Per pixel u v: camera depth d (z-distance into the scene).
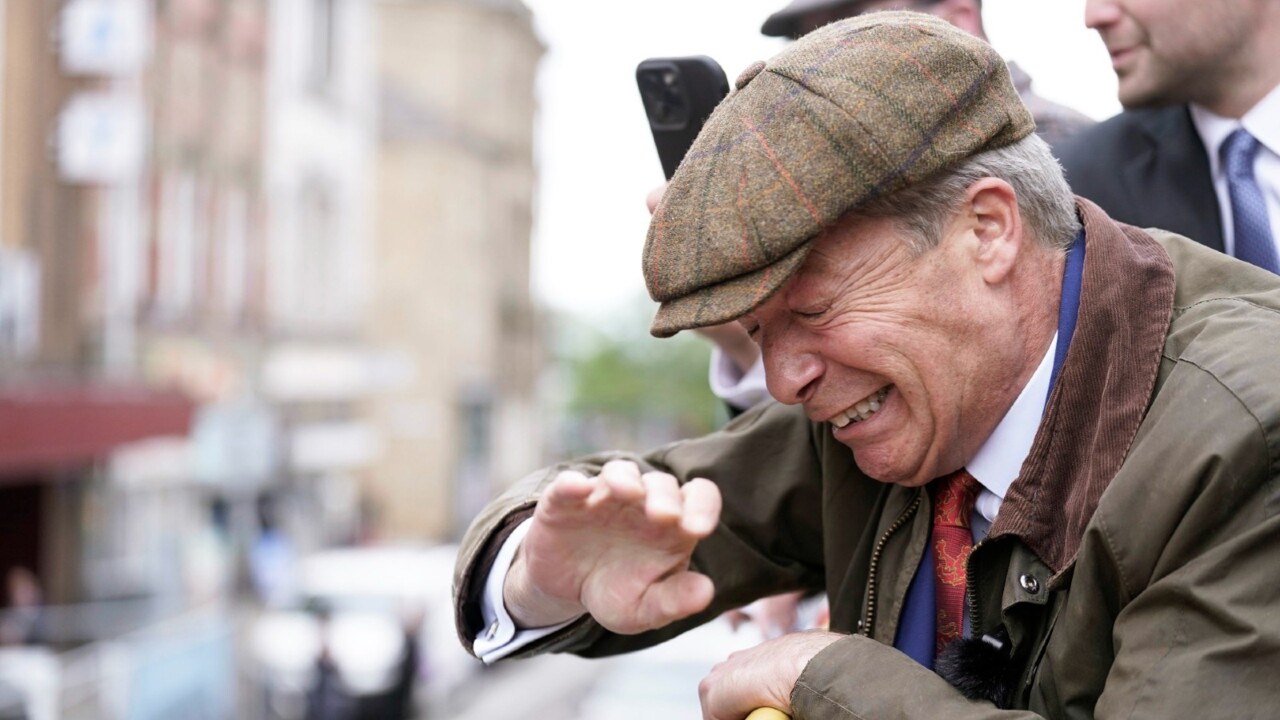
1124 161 2.10
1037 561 1.54
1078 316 1.56
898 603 1.72
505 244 38.00
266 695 11.10
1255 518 1.35
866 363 1.54
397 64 34.56
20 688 7.24
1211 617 1.33
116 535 15.10
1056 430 1.55
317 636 12.23
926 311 1.54
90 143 13.35
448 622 14.16
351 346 25.89
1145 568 1.40
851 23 1.58
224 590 15.58
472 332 34.19
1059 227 1.61
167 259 16.64
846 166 1.47
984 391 1.58
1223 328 1.48
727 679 1.62
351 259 26.00
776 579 1.99
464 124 34.88
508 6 36.31
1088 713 1.48
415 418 32.59
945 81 1.51
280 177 21.48
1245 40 1.91
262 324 20.72
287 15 21.62
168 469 15.70
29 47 12.95
